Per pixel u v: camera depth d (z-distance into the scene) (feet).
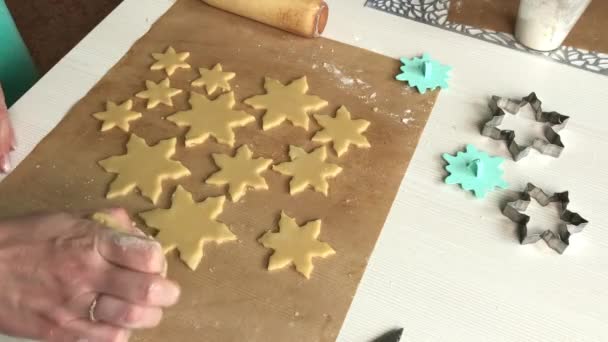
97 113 1.87
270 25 2.13
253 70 2.01
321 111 1.89
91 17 3.95
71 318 1.25
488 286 1.51
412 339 1.42
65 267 1.24
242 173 1.72
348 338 1.42
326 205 1.66
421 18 2.20
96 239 1.25
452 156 1.77
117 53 2.06
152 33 2.12
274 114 1.86
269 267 1.53
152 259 1.21
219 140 1.80
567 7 1.91
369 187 1.70
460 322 1.45
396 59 2.06
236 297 1.48
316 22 2.04
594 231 1.62
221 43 2.09
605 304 1.48
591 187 1.71
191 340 1.42
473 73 2.02
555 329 1.44
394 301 1.48
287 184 1.71
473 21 2.19
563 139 1.83
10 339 1.40
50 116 1.87
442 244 1.58
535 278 1.52
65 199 1.67
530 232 1.61
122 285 1.19
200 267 1.54
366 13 2.22
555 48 2.09
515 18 2.19
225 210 1.65
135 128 1.84
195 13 2.19
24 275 1.26
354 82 1.97
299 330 1.43
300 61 2.04
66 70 2.00
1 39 2.20
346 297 1.49
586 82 1.99
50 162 1.75
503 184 1.70
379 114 1.89
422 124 1.86
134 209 1.66
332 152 1.79
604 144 1.82
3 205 1.65
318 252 1.56
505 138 1.81
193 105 1.89
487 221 1.64
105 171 1.73
